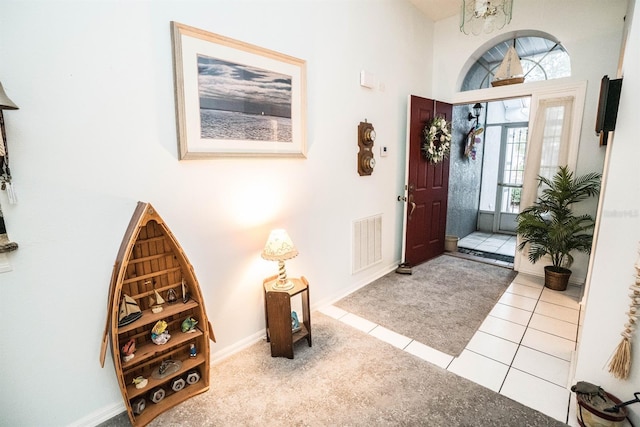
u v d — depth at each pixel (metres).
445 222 4.20
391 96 3.27
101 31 1.39
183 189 1.74
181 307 1.68
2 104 1.04
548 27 3.07
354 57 2.75
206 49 1.72
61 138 1.33
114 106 1.46
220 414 1.59
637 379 1.49
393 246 3.67
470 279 3.34
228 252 2.00
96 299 1.50
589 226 2.85
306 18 2.29
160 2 1.55
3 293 1.25
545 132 3.20
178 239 1.75
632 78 1.38
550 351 2.08
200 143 1.76
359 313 2.63
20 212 1.26
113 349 1.40
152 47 1.55
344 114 2.73
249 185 2.06
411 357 2.03
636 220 1.44
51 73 1.28
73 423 1.48
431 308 2.70
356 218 3.04
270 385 1.79
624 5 2.69
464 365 1.95
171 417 1.57
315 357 2.04
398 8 3.19
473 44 3.58
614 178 1.47
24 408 1.35
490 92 3.54
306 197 2.48
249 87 1.94
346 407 1.62
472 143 4.76
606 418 1.39
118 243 1.54
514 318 2.52
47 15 1.25
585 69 2.93
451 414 1.57
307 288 2.09
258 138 2.04
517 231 3.21
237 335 2.11
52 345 1.39
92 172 1.43
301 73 2.23
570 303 2.76
